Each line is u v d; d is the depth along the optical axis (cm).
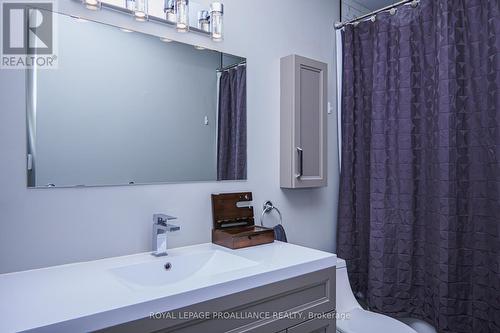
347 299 182
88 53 126
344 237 217
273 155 187
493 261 155
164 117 146
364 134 214
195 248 146
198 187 156
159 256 131
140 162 138
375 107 199
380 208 194
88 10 126
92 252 124
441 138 168
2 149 108
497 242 153
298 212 203
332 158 227
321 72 196
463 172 166
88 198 124
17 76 112
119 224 131
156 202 142
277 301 111
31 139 114
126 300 83
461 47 166
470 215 164
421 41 186
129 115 136
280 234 175
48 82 118
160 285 124
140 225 137
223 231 154
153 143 142
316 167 193
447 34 167
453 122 166
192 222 153
